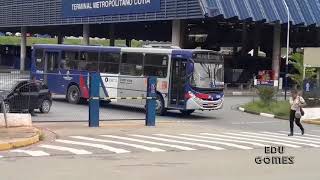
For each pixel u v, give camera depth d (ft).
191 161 50.65
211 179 40.65
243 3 173.17
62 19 224.94
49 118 89.10
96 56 114.52
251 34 232.73
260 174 43.73
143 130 77.97
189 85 99.81
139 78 103.55
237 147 62.75
